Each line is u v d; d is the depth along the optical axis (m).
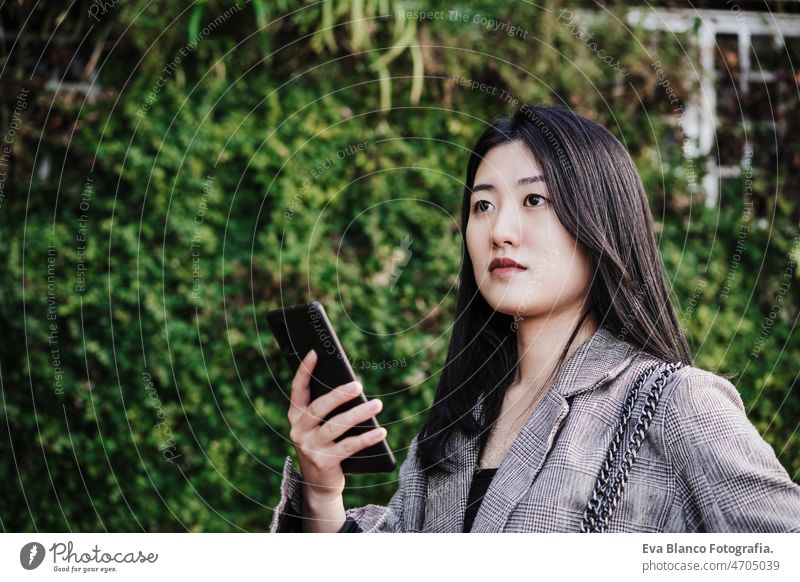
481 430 1.33
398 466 3.18
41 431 3.15
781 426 3.33
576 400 1.21
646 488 1.10
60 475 3.16
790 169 3.44
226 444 3.20
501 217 1.25
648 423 1.12
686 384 1.13
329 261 3.23
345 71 3.27
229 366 3.21
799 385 3.34
